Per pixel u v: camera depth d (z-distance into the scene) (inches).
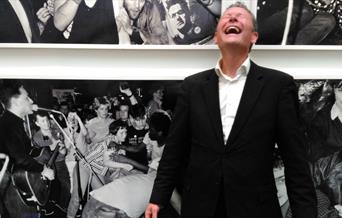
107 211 57.3
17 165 56.8
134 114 56.8
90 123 56.7
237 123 46.3
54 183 57.0
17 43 55.5
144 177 57.2
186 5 56.0
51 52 56.4
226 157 46.2
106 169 57.1
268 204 45.9
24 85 56.3
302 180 46.2
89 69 56.6
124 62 56.8
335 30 56.6
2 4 55.4
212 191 46.3
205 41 56.4
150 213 49.9
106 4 55.7
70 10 55.6
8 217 56.9
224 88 49.1
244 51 49.1
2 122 56.5
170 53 56.9
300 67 57.2
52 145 56.7
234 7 50.2
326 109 57.2
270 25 56.1
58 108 56.5
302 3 56.2
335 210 57.5
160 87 56.7
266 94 47.0
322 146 57.3
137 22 55.9
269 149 46.9
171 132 51.3
